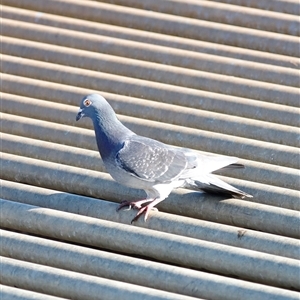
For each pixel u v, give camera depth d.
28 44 14.95
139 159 10.66
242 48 14.82
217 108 13.41
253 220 10.77
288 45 14.66
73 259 10.17
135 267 9.91
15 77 14.20
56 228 10.80
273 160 12.12
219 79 13.91
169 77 14.11
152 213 10.84
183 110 13.19
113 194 11.46
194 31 15.16
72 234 10.72
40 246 10.38
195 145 12.54
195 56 14.46
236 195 10.98
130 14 15.51
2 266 10.09
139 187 10.91
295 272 9.70
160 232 10.45
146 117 13.30
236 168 11.26
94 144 12.61
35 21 15.62
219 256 10.03
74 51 14.73
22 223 10.97
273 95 13.59
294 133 12.59
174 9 15.68
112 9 15.64
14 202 11.16
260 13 15.31
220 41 15.03
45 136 12.88
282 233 10.70
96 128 10.91
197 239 10.34
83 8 15.74
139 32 15.16
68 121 13.30
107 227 10.59
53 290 9.83
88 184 11.59
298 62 14.33
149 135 12.75
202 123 13.00
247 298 9.35
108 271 10.00
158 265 9.89
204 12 15.51
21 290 9.66
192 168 10.80
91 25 15.37
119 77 14.07
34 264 10.10
